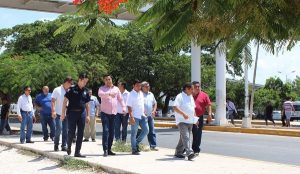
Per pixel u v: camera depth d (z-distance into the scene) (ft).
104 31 14.93
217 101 82.02
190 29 11.53
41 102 50.78
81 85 35.53
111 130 36.86
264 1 11.25
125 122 44.91
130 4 12.41
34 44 139.54
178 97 33.96
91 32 15.07
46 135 51.26
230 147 49.34
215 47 13.37
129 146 40.60
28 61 65.87
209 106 36.47
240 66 16.12
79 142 35.63
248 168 30.12
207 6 10.82
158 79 152.76
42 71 62.39
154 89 157.69
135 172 28.17
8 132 65.82
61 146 40.91
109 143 37.04
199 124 36.27
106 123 36.47
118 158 35.04
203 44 12.34
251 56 13.43
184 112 33.71
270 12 11.37
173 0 11.59
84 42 15.71
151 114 40.86
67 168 33.04
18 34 148.46
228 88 169.48
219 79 81.25
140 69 151.64
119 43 147.54
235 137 63.21
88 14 13.97
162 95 165.37
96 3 12.78
